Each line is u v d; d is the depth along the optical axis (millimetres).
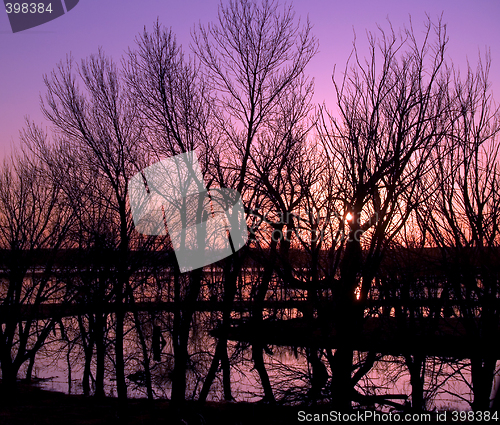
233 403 16547
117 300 16516
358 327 11117
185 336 15602
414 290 12617
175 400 14883
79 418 15117
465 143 11047
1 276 20281
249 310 16234
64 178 18031
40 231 19500
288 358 18391
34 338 26922
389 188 10055
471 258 10961
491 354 11000
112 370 21797
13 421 14695
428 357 15547
